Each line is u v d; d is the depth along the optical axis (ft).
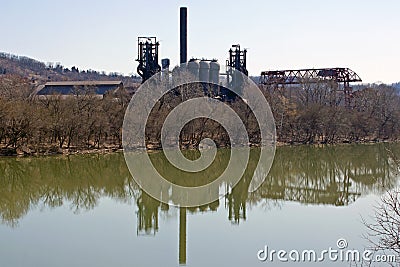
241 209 124.16
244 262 81.46
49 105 219.00
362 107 308.60
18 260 83.97
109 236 98.99
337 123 279.28
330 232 97.04
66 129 213.66
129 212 121.60
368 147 259.60
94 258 84.74
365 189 148.25
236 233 99.35
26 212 122.72
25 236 99.19
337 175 178.81
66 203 133.69
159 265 80.74
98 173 177.58
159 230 103.30
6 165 187.93
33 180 165.68
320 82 301.22
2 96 213.25
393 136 298.76
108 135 231.71
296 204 129.39
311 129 276.00
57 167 186.91
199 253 86.79
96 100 227.61
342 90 312.29
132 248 90.38
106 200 137.28
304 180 170.81
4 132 202.28
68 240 95.55
